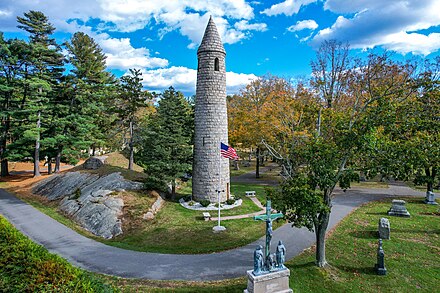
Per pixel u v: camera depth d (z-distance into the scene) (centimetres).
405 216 2347
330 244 1819
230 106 5772
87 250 1803
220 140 2873
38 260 867
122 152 4478
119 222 2303
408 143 1377
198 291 1259
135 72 3681
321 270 1459
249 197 3198
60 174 3903
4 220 1180
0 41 3747
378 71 3130
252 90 4381
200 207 2755
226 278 1407
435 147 1455
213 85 2838
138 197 2723
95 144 5231
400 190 3450
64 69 4334
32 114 3953
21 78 3988
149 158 2961
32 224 2353
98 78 4731
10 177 4338
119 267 1541
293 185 1393
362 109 1570
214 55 2836
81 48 5116
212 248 1802
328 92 3412
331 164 1422
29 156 4369
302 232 2056
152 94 3791
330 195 1495
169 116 2936
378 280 1395
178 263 1589
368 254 1670
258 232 2097
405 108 1600
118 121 4016
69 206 2805
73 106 4197
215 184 2862
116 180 2992
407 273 1458
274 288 1172
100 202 2591
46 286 755
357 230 2055
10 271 829
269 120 3384
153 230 2203
